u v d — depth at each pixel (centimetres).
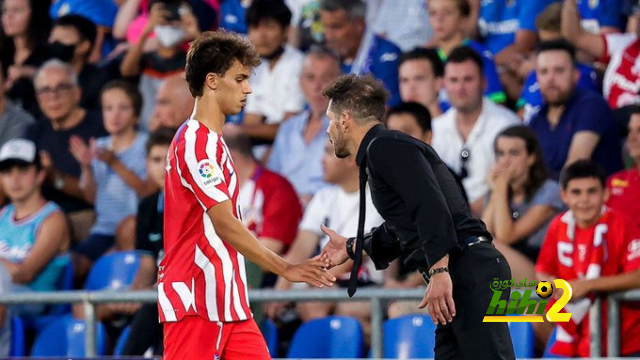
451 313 1595
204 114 1680
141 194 3000
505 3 3209
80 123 3138
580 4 3241
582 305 2203
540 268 2353
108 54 3616
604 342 2191
